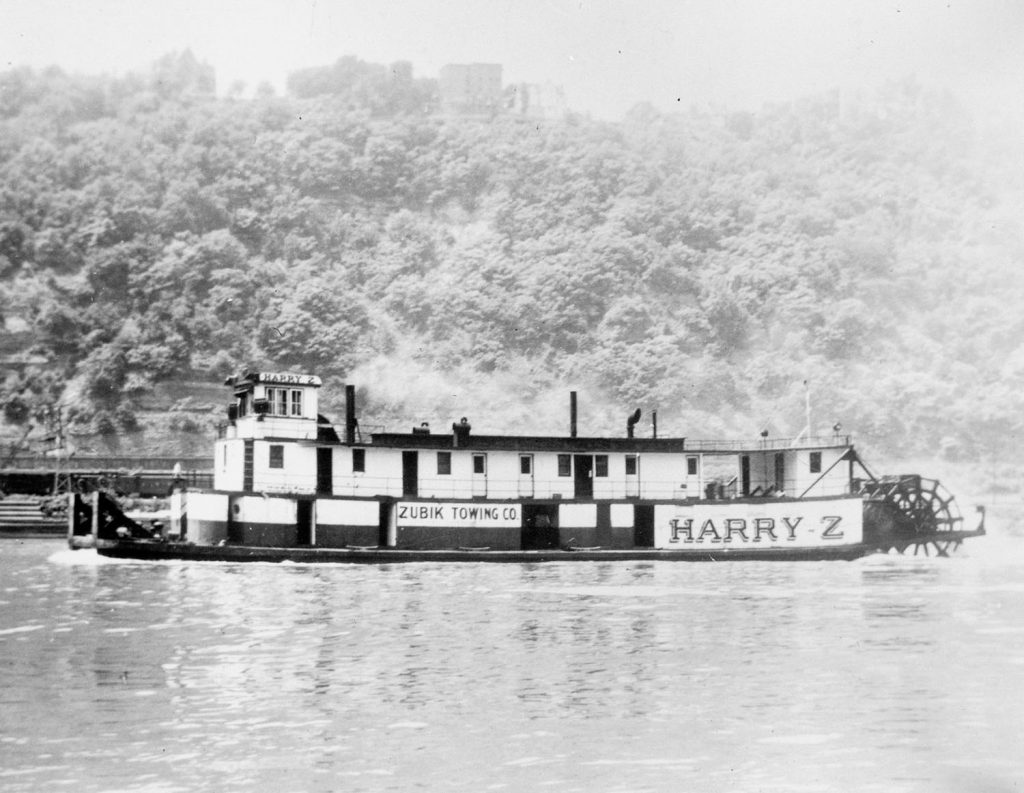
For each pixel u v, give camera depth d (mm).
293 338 199875
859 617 49344
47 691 34562
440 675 37094
